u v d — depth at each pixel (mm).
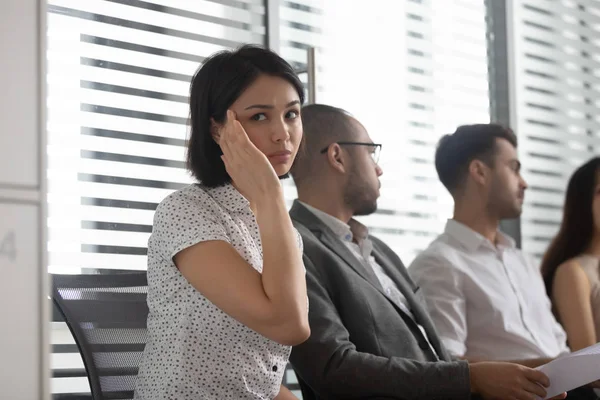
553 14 5840
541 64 5715
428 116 4914
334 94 4461
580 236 4469
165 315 2289
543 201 5668
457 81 5133
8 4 1903
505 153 4055
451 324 3730
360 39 4609
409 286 3492
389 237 4621
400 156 4727
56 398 3299
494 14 5445
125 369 2508
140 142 3697
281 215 2221
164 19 3818
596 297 4363
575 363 2699
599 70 6109
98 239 3533
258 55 2373
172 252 2236
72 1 3527
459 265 3871
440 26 5066
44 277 1923
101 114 3584
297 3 4348
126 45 3684
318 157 3334
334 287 3033
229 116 2295
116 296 2561
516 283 4047
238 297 2148
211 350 2254
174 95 3828
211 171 2383
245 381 2295
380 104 4672
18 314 1872
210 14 3992
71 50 3512
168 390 2250
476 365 2834
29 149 1915
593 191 4461
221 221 2324
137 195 3670
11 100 1892
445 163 4129
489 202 4043
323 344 2822
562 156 5809
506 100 5441
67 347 3336
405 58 4824
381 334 3037
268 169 2252
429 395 2775
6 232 1864
